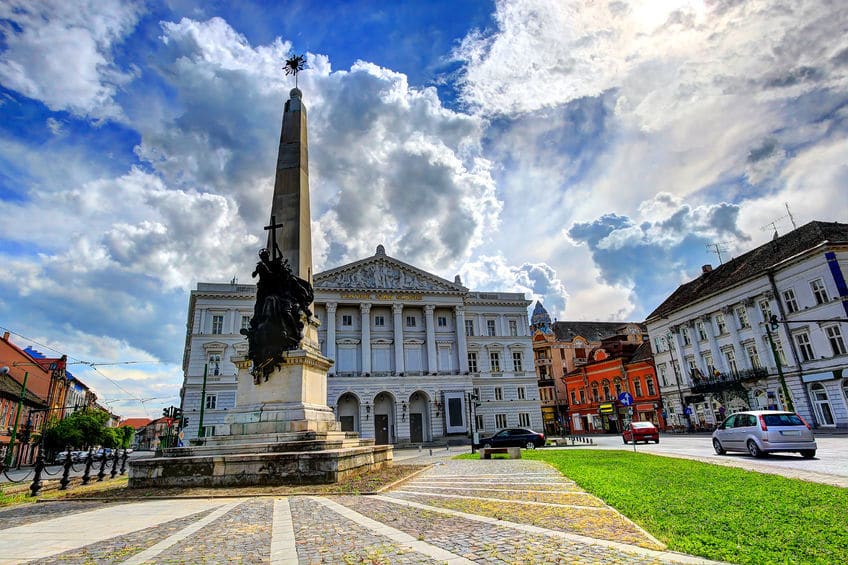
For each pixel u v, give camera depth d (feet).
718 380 150.00
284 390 47.50
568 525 22.29
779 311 130.82
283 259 52.54
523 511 26.12
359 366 184.96
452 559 17.19
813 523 20.76
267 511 28.63
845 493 27.78
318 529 23.09
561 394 245.86
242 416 46.62
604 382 212.23
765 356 135.03
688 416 164.66
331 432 48.75
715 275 166.30
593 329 271.90
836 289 116.16
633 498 28.84
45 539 22.50
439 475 48.70
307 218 58.34
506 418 195.93
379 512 27.12
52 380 205.77
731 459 56.18
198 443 53.36
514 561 16.72
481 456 83.35
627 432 108.78
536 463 61.77
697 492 30.35
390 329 192.75
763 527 20.34
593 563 16.28
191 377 167.94
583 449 91.25
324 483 38.91
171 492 37.40
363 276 191.62
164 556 18.81
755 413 59.11
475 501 30.14
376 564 16.93
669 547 18.17
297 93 61.72
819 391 120.98
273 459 39.65
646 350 195.83
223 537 21.94
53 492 46.93
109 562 18.11
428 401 182.19
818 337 120.78
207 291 175.83
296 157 58.44
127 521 26.96
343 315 190.29
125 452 83.82
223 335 173.37
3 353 160.86
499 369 202.49
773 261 135.64
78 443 174.40
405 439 175.01
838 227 130.11
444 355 194.70
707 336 155.94
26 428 137.39
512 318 209.87
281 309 48.98
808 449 55.06
